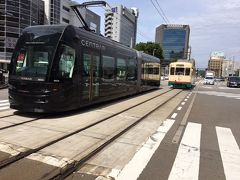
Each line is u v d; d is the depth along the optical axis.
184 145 7.29
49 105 9.63
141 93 23.36
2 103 12.98
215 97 24.02
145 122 10.20
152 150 6.70
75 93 10.71
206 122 10.92
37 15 76.19
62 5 81.38
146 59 23.61
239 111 14.98
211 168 5.72
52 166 5.21
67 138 7.24
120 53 16.17
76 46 10.74
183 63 33.97
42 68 9.80
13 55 10.50
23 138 6.88
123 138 7.70
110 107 13.35
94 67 12.35
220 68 136.38
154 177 5.10
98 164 5.61
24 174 4.82
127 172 5.27
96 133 7.89
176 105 16.12
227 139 8.20
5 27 68.19
